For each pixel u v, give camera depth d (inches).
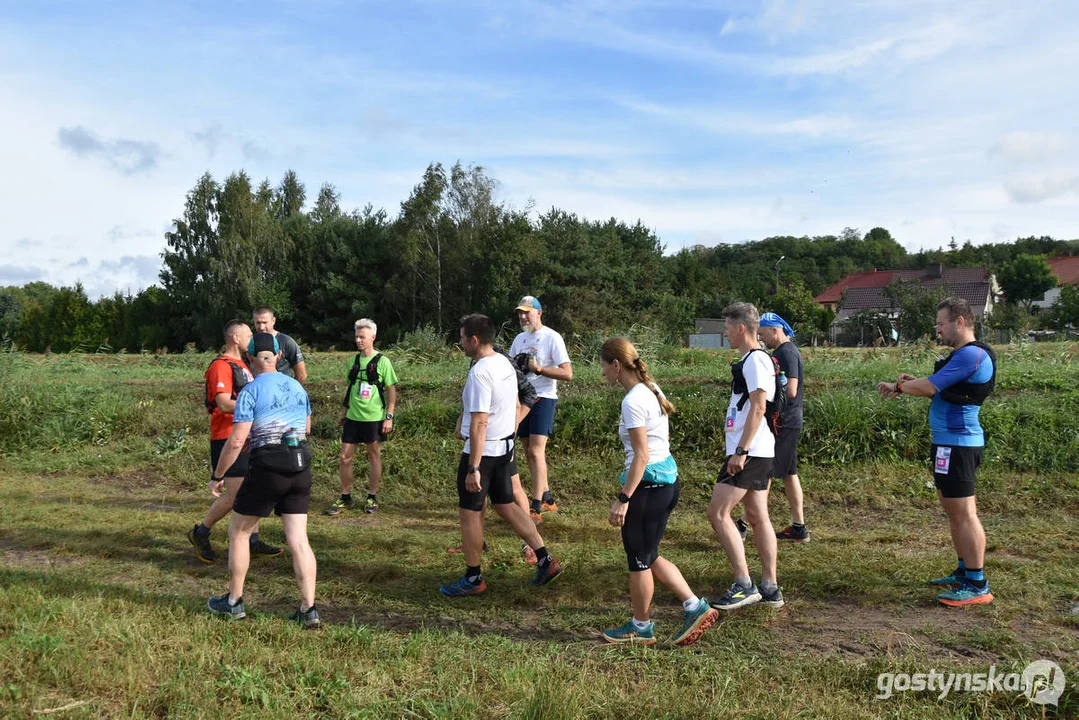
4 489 339.0
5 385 455.8
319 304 1893.5
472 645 165.9
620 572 214.2
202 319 1868.8
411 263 1731.1
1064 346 553.0
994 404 350.6
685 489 314.5
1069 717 135.2
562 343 279.1
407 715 135.0
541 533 259.9
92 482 356.2
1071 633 170.4
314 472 353.1
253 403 177.3
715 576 209.2
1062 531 247.4
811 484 308.3
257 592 204.4
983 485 295.4
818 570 213.2
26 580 199.6
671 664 157.9
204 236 1966.0
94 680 140.8
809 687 146.9
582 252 1664.6
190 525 268.7
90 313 2076.8
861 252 4087.1
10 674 140.9
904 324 1268.5
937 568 212.2
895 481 306.5
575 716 131.7
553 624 182.5
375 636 168.2
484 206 1759.4
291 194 2620.6
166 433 414.0
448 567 223.3
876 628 176.2
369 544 246.2
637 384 168.6
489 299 1657.2
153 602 186.7
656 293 1780.3
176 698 136.6
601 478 329.7
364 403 296.5
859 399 357.1
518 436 284.2
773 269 3659.0
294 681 144.6
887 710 139.0
